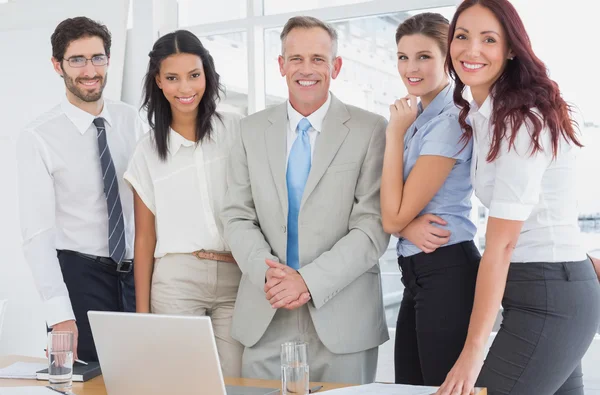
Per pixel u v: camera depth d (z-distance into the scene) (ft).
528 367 7.15
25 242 10.28
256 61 15.53
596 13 12.75
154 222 10.30
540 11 13.10
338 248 8.84
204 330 6.29
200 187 9.95
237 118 10.44
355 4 14.48
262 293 9.16
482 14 7.34
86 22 10.46
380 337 9.24
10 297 16.90
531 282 7.22
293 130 9.33
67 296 10.16
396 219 8.63
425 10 13.97
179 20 16.37
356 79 14.69
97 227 10.71
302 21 9.05
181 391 6.61
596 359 12.65
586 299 7.18
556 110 7.09
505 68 7.44
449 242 8.55
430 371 8.55
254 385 7.73
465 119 8.16
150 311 10.23
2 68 16.93
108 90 15.93
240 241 9.21
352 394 6.77
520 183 6.97
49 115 10.75
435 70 9.09
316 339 9.10
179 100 9.64
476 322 6.96
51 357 7.36
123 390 7.07
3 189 16.96
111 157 10.77
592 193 12.92
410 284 8.89
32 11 16.70
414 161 8.87
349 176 9.08
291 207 9.20
